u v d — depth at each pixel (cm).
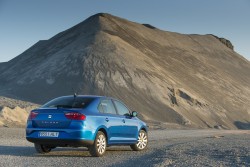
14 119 5322
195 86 14425
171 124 8881
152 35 18125
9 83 13362
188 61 17238
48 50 15450
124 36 15800
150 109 10731
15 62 16388
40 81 12269
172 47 18038
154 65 13638
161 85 12088
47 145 1380
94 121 1336
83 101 1375
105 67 12431
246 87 18000
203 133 4134
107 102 1446
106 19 16762
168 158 1222
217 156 1277
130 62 12875
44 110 1329
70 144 1304
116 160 1252
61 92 11619
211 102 13750
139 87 11675
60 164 1141
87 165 1129
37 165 1112
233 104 14700
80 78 12006
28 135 1335
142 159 1260
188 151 1434
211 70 17412
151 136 2998
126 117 1517
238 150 1429
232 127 12162
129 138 1518
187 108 11619
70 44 14625
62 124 1303
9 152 1425
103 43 13912
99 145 1350
